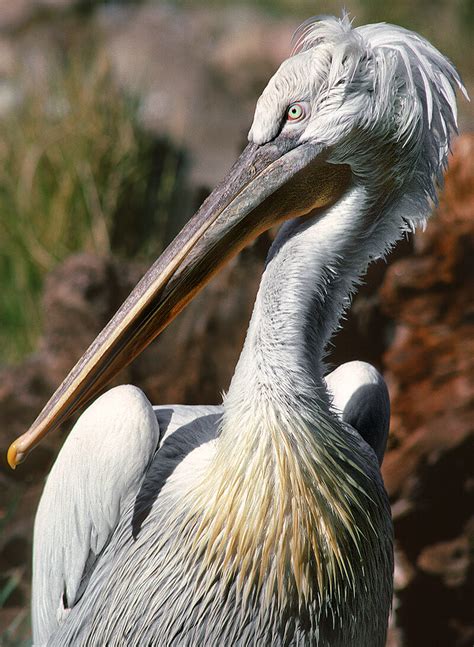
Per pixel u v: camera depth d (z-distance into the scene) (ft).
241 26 94.38
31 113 54.80
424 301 32.53
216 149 71.41
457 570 30.91
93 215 52.39
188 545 19.89
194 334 36.42
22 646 28.94
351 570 19.95
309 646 19.76
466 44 95.91
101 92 55.31
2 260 52.03
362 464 20.54
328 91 19.03
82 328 37.99
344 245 19.54
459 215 32.73
